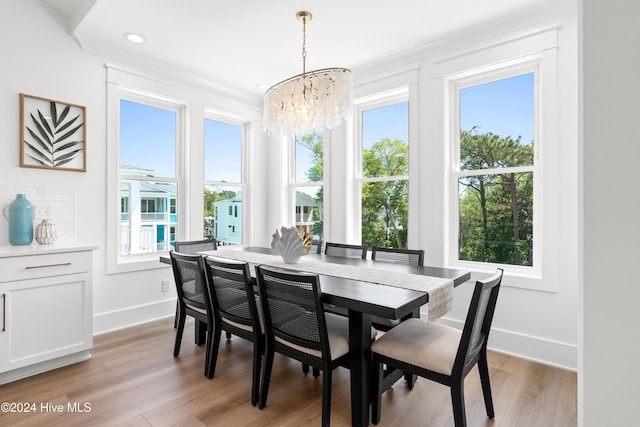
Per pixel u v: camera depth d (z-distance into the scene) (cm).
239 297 201
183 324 251
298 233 250
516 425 173
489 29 266
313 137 420
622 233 52
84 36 282
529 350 251
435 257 298
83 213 287
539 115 257
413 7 244
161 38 289
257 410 186
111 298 306
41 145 264
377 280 194
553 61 241
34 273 218
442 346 164
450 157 300
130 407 187
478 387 212
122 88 315
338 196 366
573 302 235
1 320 205
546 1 237
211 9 247
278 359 251
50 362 228
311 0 235
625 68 52
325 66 344
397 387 212
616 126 53
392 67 325
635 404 52
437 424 174
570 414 183
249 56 322
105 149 300
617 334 53
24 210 245
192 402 192
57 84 274
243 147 436
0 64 247
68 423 173
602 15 54
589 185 55
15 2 254
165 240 356
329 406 167
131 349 264
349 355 174
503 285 263
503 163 277
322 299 165
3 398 194
